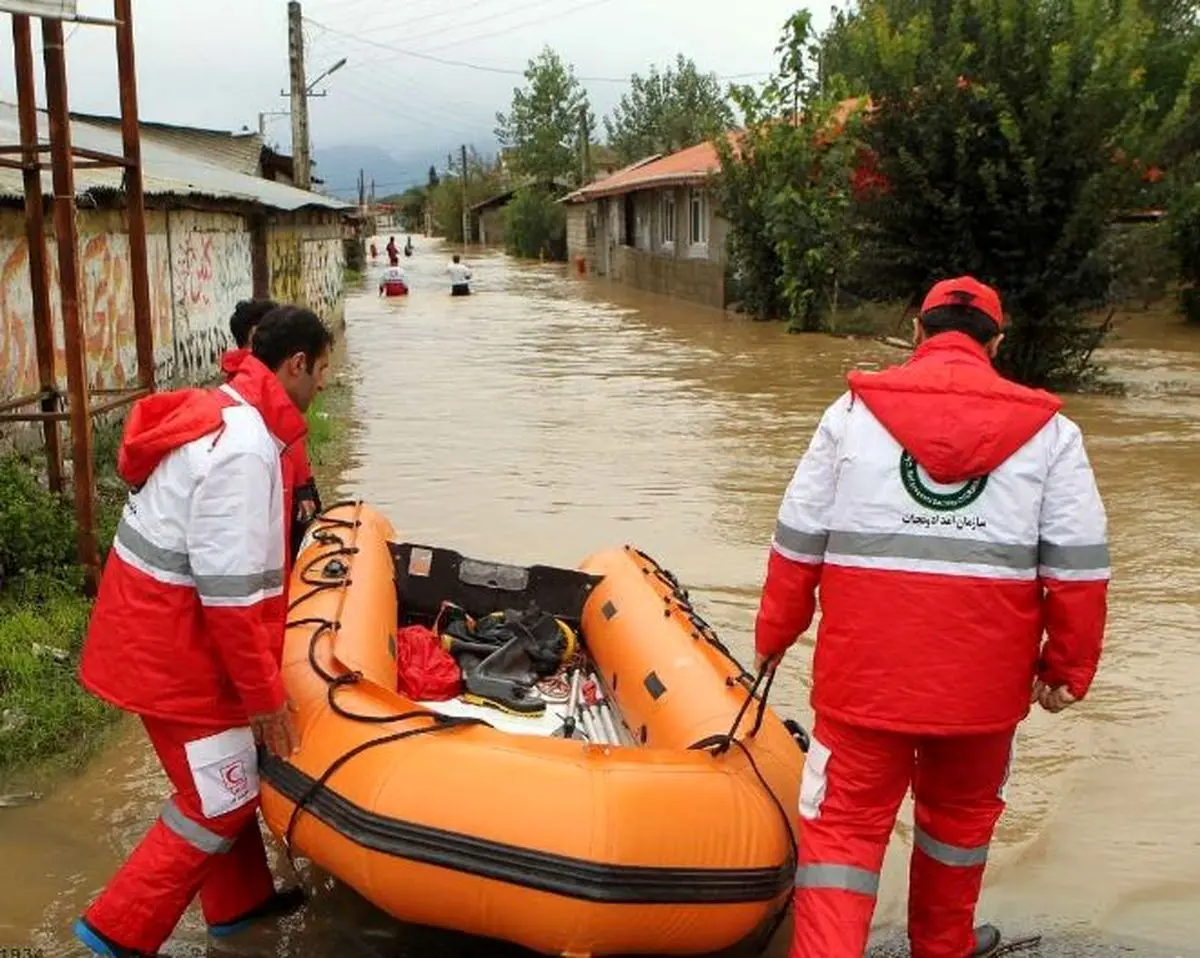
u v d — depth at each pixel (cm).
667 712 430
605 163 7425
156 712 340
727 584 764
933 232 1628
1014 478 316
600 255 4416
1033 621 325
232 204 1342
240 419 338
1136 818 479
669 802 347
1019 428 315
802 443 1214
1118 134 1538
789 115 2481
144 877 352
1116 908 417
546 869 331
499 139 8362
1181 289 2464
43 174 844
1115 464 1122
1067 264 1580
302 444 512
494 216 7631
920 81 1603
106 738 523
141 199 746
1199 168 2200
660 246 3525
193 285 1260
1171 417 1392
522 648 531
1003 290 1608
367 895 347
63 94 625
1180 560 814
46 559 651
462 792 343
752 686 403
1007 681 322
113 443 900
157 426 336
